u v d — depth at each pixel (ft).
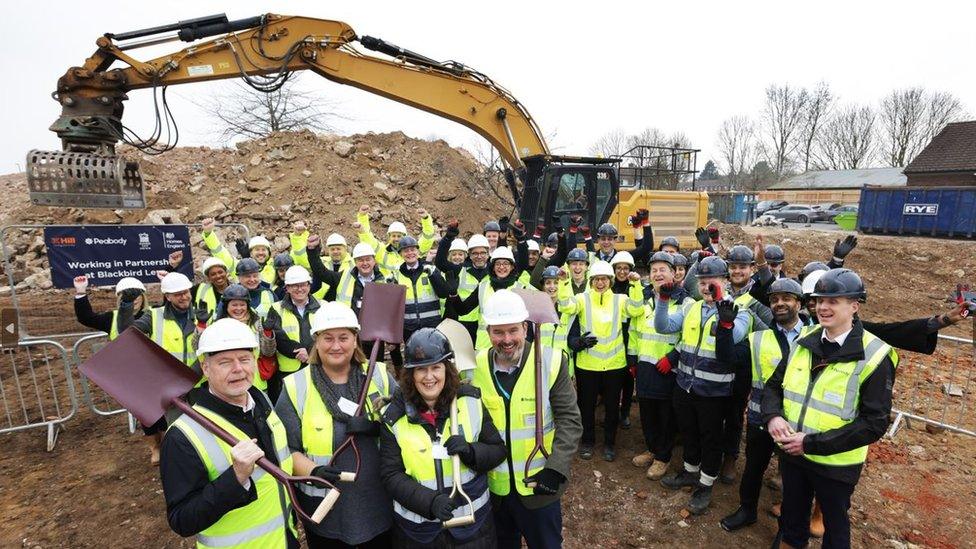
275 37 25.09
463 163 62.85
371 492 8.45
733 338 12.92
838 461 9.52
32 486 15.06
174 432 6.87
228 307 14.26
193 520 6.50
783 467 10.46
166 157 54.54
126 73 22.81
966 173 94.79
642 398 15.56
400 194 50.16
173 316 14.76
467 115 30.32
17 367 24.68
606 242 22.11
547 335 16.37
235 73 24.73
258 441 7.61
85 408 20.24
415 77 28.71
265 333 14.56
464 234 49.24
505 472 9.15
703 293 13.16
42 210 41.81
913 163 103.14
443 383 8.14
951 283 46.11
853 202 118.62
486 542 8.32
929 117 154.40
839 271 9.29
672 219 38.17
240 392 7.29
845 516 9.68
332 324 8.43
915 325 10.54
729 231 60.80
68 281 20.48
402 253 20.40
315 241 21.42
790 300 11.59
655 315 14.42
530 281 18.60
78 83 21.66
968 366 25.45
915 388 22.29
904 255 53.83
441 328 9.99
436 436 8.09
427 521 8.09
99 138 22.09
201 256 38.99
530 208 32.42
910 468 15.67
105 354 6.86
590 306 16.01
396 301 10.59
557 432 9.07
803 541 10.40
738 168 175.42
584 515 13.74
